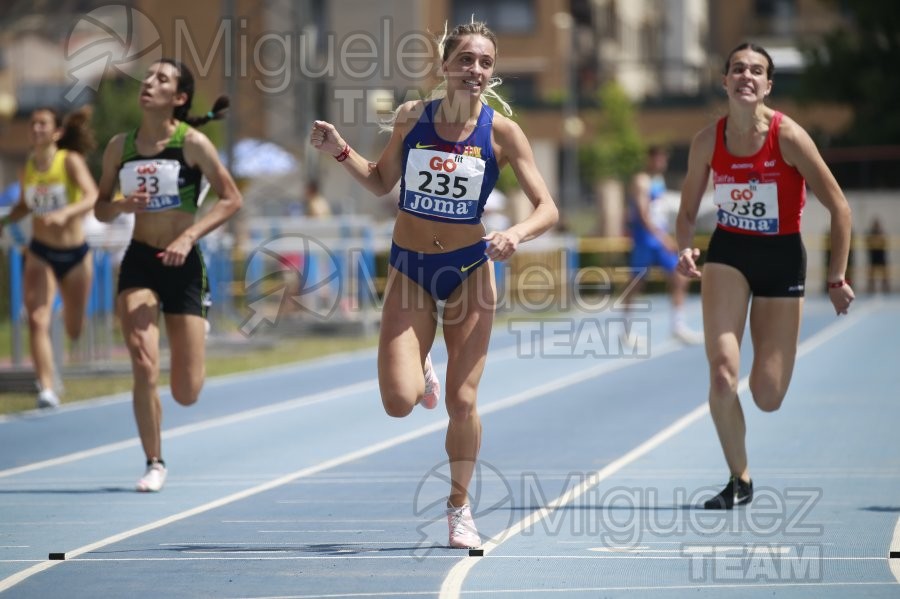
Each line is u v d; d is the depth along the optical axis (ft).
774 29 582.76
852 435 105.40
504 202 380.58
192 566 60.64
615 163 494.18
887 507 74.28
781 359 73.82
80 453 103.45
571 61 491.31
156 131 85.15
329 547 64.95
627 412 124.36
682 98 528.22
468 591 54.80
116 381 157.99
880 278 331.36
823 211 331.77
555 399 136.36
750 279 74.33
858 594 53.88
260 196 288.71
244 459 98.68
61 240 124.36
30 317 128.77
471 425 64.49
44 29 458.91
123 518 74.54
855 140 393.91
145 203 82.02
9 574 59.36
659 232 192.34
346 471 91.86
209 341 195.83
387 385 61.57
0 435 114.01
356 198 332.39
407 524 71.36
